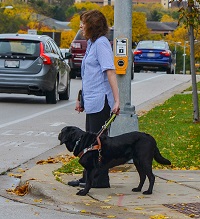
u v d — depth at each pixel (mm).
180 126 15594
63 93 22922
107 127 9250
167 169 11125
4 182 10477
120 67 11250
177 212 8453
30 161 12203
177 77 33781
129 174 10664
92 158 9094
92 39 9305
